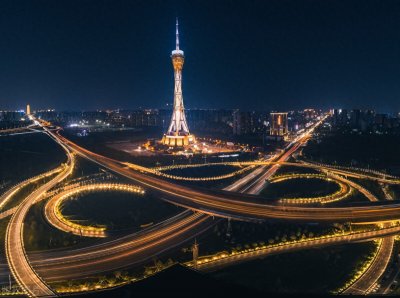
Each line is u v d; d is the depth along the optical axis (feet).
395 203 401.70
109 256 298.56
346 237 324.39
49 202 436.35
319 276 268.21
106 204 431.43
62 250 310.24
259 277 264.31
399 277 265.34
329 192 495.41
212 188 519.19
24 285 236.43
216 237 331.16
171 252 303.89
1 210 414.62
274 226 344.28
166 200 432.66
